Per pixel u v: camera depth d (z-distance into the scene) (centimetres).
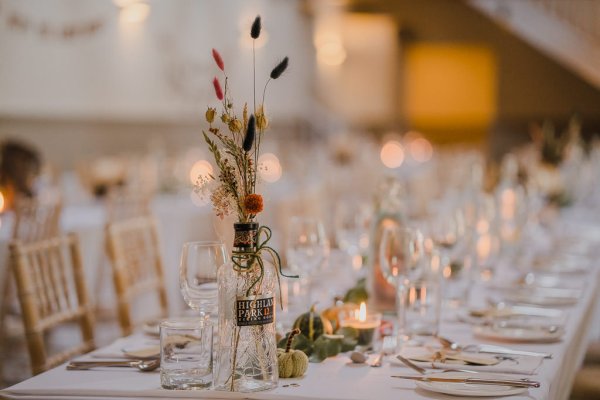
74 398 166
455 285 274
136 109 989
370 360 194
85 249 515
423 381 175
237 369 165
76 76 868
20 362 436
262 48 1333
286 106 1452
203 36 1148
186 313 250
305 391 167
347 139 1074
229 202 168
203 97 1152
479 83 1733
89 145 902
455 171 888
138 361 190
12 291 427
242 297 165
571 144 636
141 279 319
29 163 519
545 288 301
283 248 393
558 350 208
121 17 939
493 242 363
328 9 1523
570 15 1179
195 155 907
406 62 1709
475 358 192
